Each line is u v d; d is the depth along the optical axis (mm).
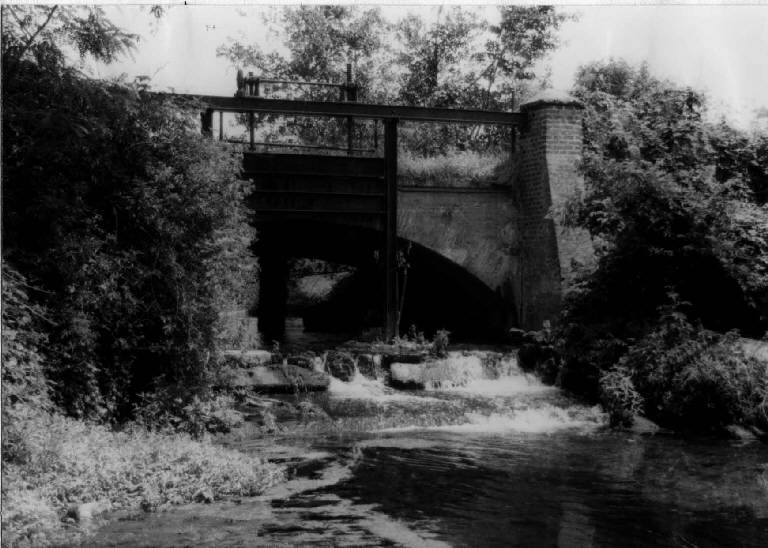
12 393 7105
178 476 7055
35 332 7887
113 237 9164
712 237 12938
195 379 9883
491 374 14188
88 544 5523
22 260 8273
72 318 8492
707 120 15492
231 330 10508
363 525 6230
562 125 15820
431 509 6773
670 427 11406
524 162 16344
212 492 6949
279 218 15188
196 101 10641
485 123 16125
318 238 19094
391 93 25172
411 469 8281
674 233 13656
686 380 11297
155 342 9828
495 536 6059
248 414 10672
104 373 9297
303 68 24594
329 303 24141
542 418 11695
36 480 6332
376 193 15672
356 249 20000
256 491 7148
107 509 6371
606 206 13742
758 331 13281
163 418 9281
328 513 6543
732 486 7910
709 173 13477
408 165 16047
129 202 9352
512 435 10500
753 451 9859
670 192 13188
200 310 10008
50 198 8422
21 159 8570
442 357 14305
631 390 11688
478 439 10141
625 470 8562
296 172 15250
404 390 13227
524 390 13578
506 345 16391
